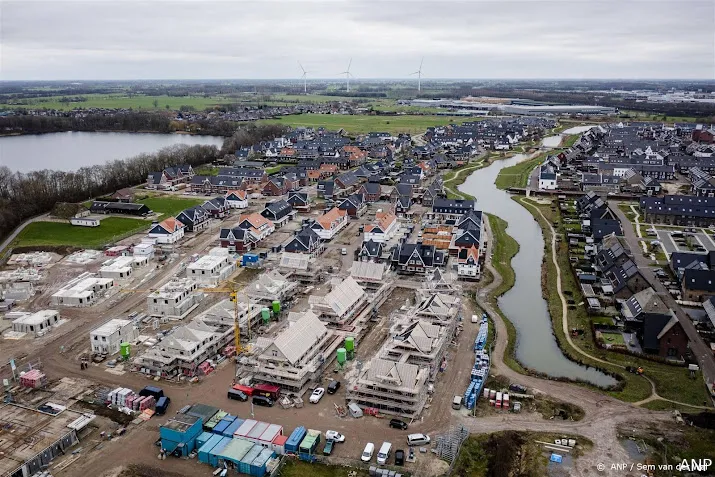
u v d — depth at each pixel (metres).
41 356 118.88
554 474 84.38
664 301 146.00
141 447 89.88
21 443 85.88
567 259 180.75
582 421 97.62
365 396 100.94
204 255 179.88
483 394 105.19
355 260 178.50
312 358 111.81
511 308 147.50
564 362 120.44
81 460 86.31
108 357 118.56
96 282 151.25
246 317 129.88
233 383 108.69
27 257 178.62
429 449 89.38
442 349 117.44
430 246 170.62
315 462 86.75
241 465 83.56
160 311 138.88
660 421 97.62
